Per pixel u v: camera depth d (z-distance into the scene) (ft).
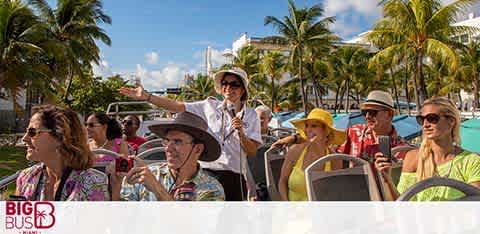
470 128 24.40
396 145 13.39
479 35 141.79
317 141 11.58
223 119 11.34
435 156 8.82
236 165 11.09
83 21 102.94
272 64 149.48
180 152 7.34
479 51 134.10
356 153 13.20
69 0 98.43
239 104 11.68
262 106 18.60
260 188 12.32
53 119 6.73
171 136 7.38
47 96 80.18
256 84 156.25
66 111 6.94
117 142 12.64
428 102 8.82
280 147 13.53
